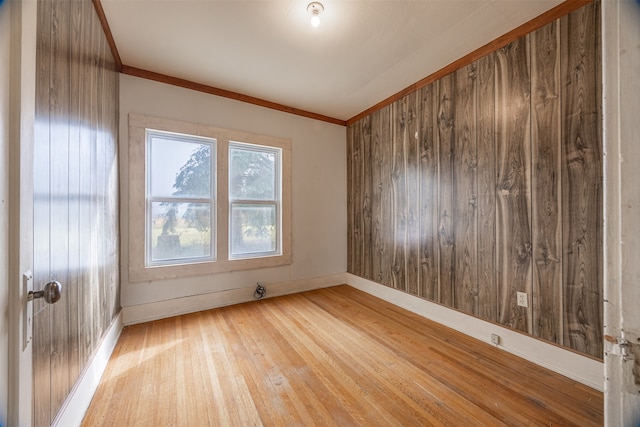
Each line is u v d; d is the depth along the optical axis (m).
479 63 2.20
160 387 1.61
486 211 2.16
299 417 1.39
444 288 2.50
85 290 1.45
